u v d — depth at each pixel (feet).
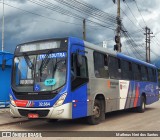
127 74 57.31
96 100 44.75
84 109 40.60
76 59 39.27
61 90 36.81
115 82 51.16
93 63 43.91
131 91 58.85
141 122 48.11
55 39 39.24
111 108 49.44
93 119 43.93
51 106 36.52
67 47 38.27
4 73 60.08
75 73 38.81
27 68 39.40
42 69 38.45
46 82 37.55
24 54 40.40
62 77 37.35
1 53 58.95
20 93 38.42
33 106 37.29
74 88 38.34
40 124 44.88
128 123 46.73
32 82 38.24
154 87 74.90
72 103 37.73
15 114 38.83
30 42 40.70
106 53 48.78
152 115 59.57
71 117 37.45
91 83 42.78
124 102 55.16
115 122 47.78
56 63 38.14
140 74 65.00
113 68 51.03
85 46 42.19
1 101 59.52
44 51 39.22
